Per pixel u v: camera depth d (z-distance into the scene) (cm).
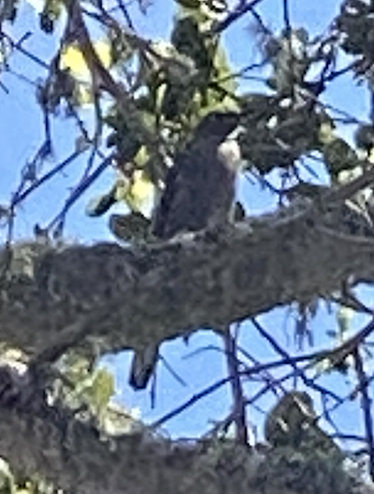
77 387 441
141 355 481
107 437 416
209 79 494
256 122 478
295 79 472
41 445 416
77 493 423
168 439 419
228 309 420
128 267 418
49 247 424
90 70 486
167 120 505
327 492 407
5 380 418
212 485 410
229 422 437
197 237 423
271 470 410
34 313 416
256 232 419
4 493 494
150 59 505
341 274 419
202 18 496
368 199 427
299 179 483
